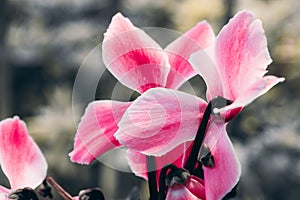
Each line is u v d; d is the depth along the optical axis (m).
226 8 1.94
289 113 2.00
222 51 0.26
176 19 2.00
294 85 1.95
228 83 0.26
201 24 0.28
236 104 0.25
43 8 2.58
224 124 0.26
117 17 0.27
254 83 0.25
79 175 2.25
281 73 1.90
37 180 0.28
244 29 0.26
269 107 2.01
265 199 1.92
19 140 0.28
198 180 0.26
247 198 1.91
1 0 2.60
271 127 2.00
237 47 0.26
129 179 1.41
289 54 1.88
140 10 2.17
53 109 2.38
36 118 2.39
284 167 1.92
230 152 0.25
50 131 2.29
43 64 2.68
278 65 1.89
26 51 2.67
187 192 0.26
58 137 2.29
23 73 2.74
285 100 2.00
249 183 1.90
